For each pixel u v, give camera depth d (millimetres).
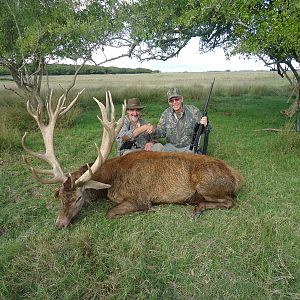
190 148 3055
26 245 2186
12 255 2107
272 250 2021
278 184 2951
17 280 1965
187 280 1869
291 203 2623
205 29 5801
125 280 1876
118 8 5195
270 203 2621
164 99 8961
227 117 6184
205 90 10641
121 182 2527
